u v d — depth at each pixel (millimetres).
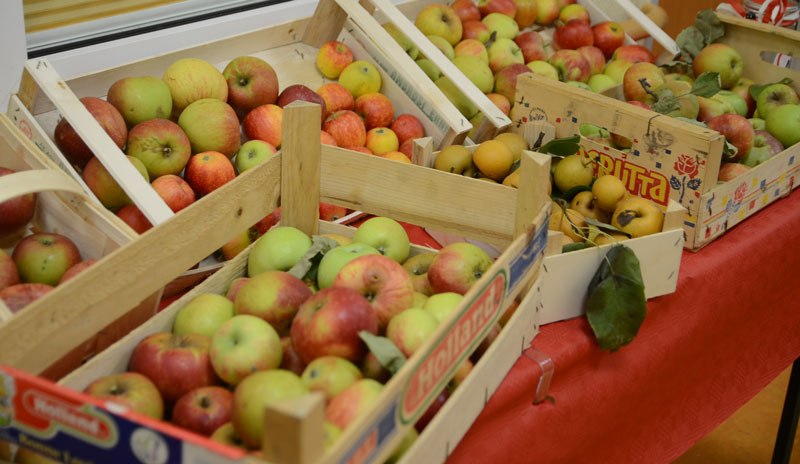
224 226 1149
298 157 1263
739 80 2078
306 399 640
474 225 1229
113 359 968
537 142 1593
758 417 2365
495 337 1087
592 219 1370
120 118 1491
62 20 1859
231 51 1816
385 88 1930
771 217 1682
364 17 1858
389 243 1262
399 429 818
